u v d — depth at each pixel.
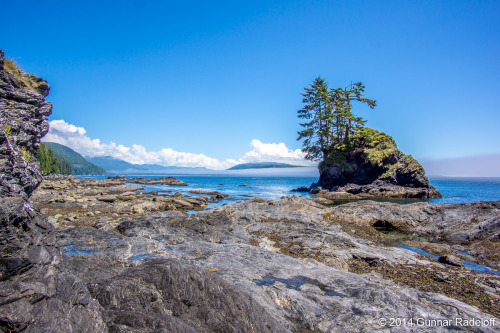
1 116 10.83
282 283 10.34
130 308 5.39
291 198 31.97
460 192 71.69
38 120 12.84
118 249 14.34
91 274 8.20
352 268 14.04
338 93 70.75
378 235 21.19
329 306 8.79
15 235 4.25
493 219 20.42
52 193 39.31
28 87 14.13
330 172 67.69
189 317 5.77
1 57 11.84
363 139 65.88
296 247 16.89
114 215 26.27
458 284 12.03
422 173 59.84
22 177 8.69
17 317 3.76
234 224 21.70
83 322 4.56
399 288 10.53
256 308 6.88
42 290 4.25
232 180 131.50
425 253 17.81
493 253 16.73
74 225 21.36
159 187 74.50
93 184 66.75
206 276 6.75
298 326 7.95
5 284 3.98
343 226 22.86
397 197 55.47
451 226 21.83
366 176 63.78
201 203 38.19
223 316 6.04
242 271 11.19
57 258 5.02
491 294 11.12
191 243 15.38
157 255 13.45
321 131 69.81
